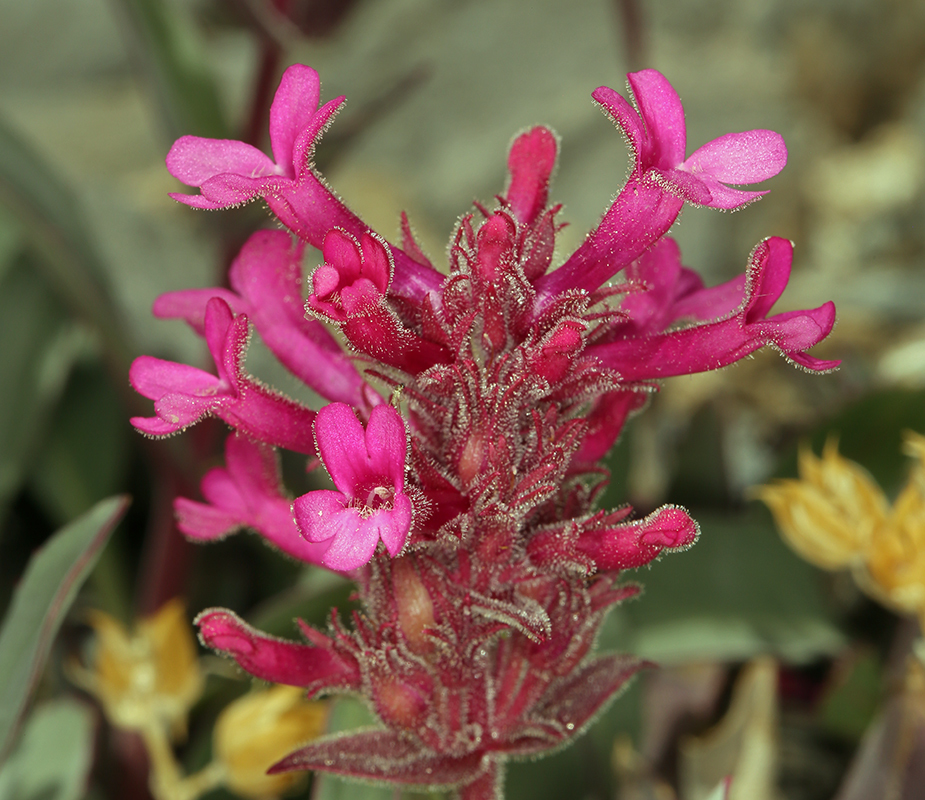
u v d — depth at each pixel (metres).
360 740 0.19
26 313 0.28
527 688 0.18
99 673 0.24
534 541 0.18
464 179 0.49
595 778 0.23
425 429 0.18
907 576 0.22
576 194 0.46
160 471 0.27
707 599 0.25
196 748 0.26
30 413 0.27
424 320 0.17
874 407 0.26
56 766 0.24
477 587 0.18
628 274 0.18
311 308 0.17
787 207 0.46
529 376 0.17
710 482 0.28
